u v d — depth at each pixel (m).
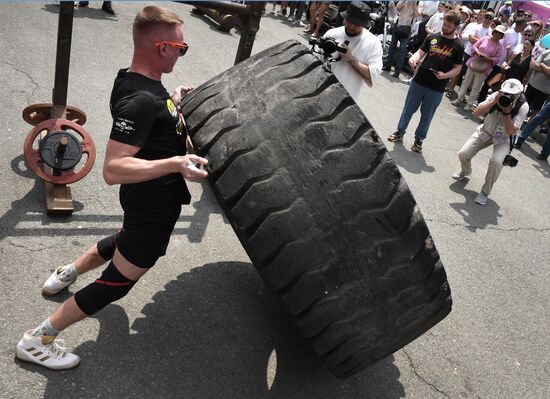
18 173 3.97
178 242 3.80
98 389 2.55
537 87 9.41
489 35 9.73
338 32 4.73
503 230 5.85
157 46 2.27
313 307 2.47
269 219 2.48
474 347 3.78
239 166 2.56
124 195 2.46
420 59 6.91
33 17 7.33
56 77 3.96
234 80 2.81
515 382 3.57
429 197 6.08
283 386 2.91
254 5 4.08
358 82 4.71
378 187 2.49
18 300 2.90
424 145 7.71
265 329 3.24
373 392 3.09
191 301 3.27
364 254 2.47
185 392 2.67
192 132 2.78
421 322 2.67
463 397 3.29
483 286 4.63
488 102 5.99
